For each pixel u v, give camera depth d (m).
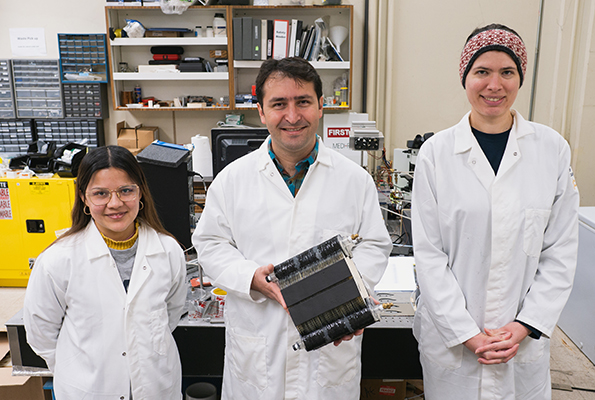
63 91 4.18
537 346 1.39
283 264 1.21
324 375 1.30
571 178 1.38
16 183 2.71
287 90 1.21
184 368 1.84
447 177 1.39
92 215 1.32
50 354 1.36
